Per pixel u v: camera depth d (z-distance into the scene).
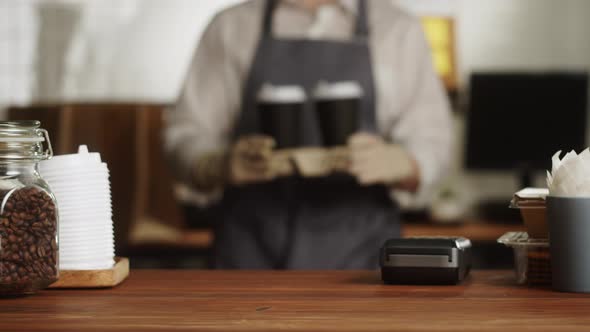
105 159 4.00
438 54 4.34
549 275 1.14
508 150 4.13
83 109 4.06
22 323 0.88
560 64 4.40
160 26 4.41
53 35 4.40
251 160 2.87
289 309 0.95
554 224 1.07
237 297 1.05
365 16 3.35
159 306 0.98
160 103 4.40
